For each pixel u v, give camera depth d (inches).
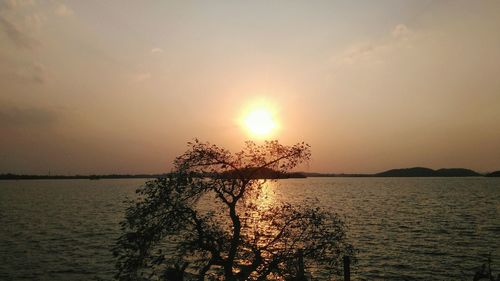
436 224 2215.8
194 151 652.1
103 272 1219.9
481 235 1825.8
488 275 637.9
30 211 3270.2
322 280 964.0
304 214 704.4
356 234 1856.5
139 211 625.6
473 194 5374.0
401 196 5118.1
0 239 1812.3
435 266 1258.6
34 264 1320.1
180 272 655.8
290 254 688.4
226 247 688.4
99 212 3132.4
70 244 1670.8
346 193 6264.8
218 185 660.7
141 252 620.1
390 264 1279.5
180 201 639.1
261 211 701.3
